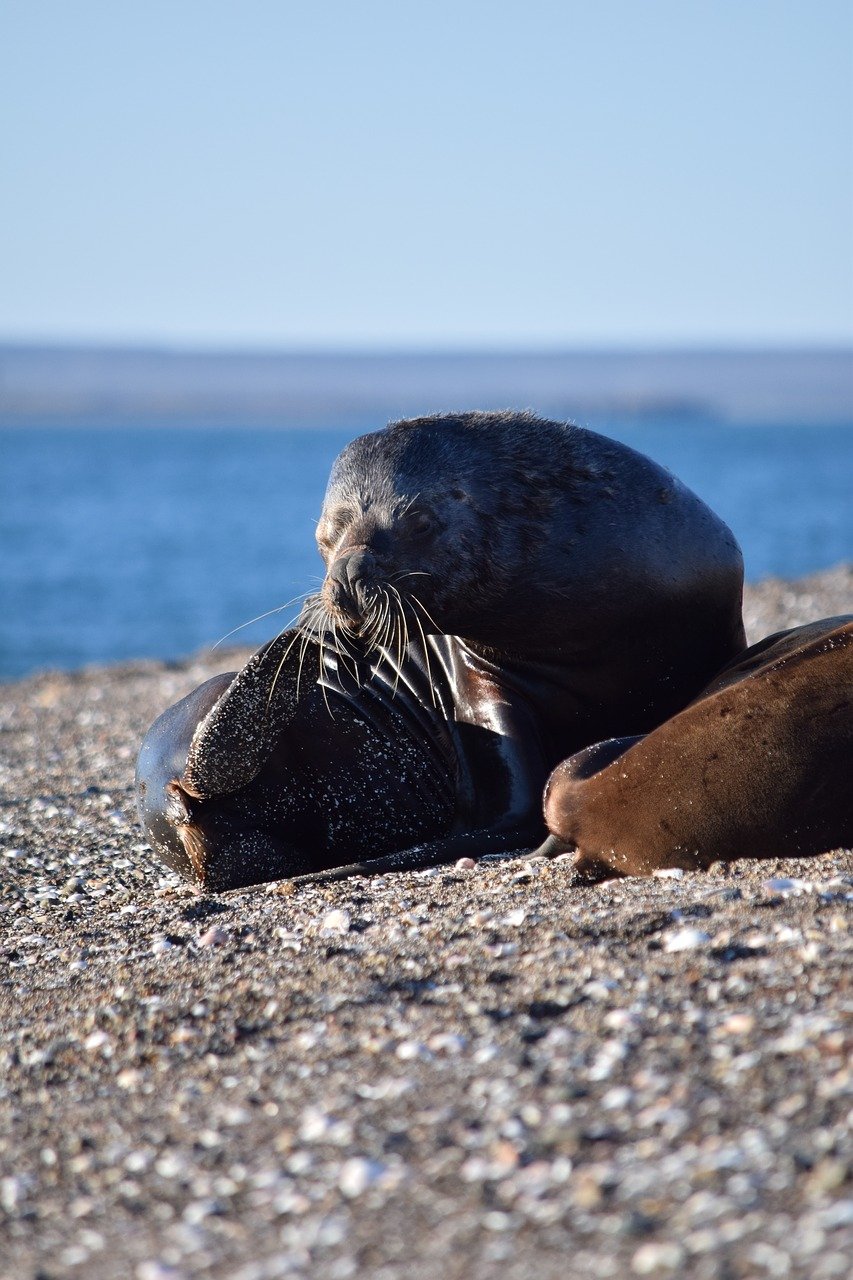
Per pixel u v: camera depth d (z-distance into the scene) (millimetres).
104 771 47688
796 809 24359
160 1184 15867
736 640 31922
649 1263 12859
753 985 18250
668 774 24938
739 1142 14469
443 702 32188
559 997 18969
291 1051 18812
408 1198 14633
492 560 29984
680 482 31375
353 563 29250
